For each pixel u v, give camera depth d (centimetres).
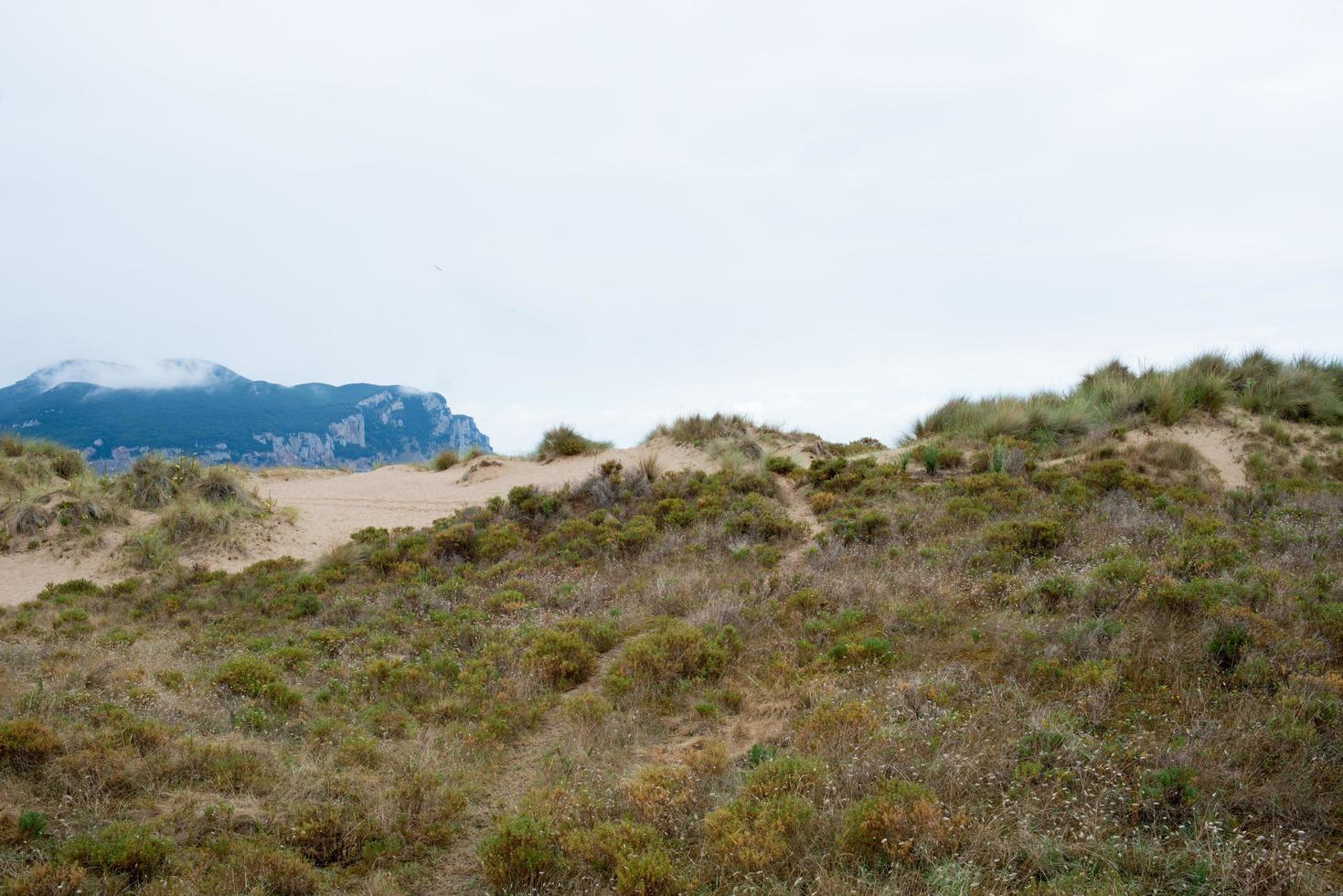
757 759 512
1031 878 354
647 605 892
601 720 598
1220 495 1133
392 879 403
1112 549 836
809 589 840
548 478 1770
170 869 400
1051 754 450
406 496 1791
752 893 366
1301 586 661
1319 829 372
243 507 1552
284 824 450
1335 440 1391
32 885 365
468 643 825
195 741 548
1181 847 367
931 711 529
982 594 753
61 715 585
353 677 727
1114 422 1545
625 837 414
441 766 536
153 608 1073
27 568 1298
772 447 1772
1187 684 517
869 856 385
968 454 1482
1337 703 455
